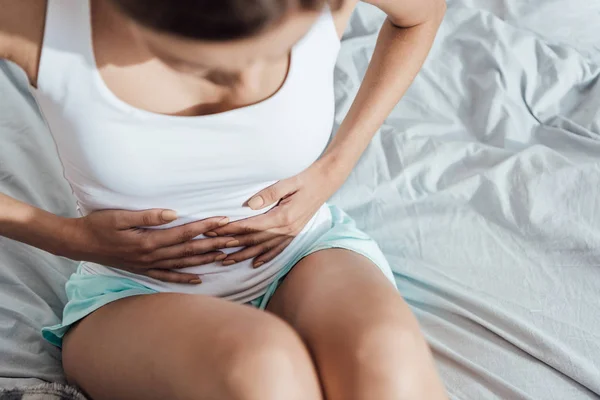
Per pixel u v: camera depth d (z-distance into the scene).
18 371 0.96
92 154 0.83
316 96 0.88
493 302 1.11
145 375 0.80
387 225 1.25
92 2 0.76
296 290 0.94
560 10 1.65
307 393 0.73
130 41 0.77
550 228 1.21
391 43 1.05
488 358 1.03
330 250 0.99
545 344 1.02
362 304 0.83
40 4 0.77
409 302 1.14
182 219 0.93
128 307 0.87
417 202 1.28
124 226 0.89
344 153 1.03
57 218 0.92
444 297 1.13
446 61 1.54
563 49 1.55
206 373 0.74
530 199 1.24
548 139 1.40
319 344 0.82
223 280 0.98
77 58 0.77
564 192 1.26
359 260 0.96
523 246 1.20
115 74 0.79
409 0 0.96
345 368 0.79
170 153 0.84
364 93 1.06
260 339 0.75
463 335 1.07
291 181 0.97
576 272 1.15
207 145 0.85
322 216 1.08
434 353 1.04
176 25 0.54
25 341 1.01
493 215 1.25
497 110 1.43
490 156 1.34
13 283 1.07
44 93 0.79
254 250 0.97
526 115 1.44
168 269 0.96
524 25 1.65
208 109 0.84
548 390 0.99
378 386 0.76
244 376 0.71
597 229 1.21
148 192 0.88
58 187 1.23
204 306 0.83
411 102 1.48
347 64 1.51
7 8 0.76
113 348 0.84
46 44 0.76
